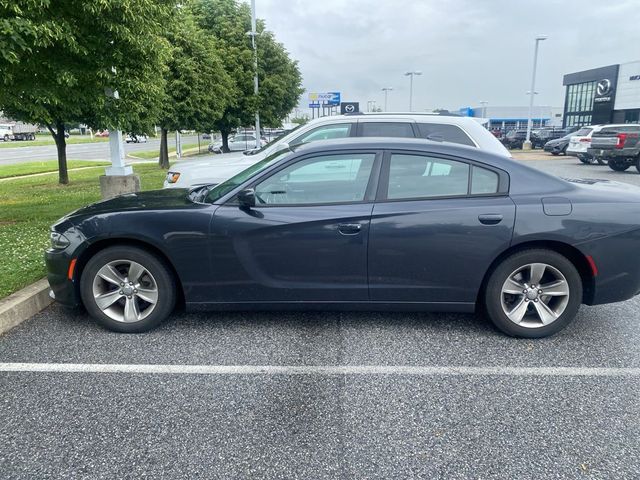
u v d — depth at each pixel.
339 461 2.58
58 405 3.10
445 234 3.85
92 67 7.19
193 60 19.28
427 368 3.57
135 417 2.97
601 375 3.47
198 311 4.39
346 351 3.84
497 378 3.43
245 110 25.61
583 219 3.82
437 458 2.60
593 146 19.17
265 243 3.94
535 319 4.07
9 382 3.37
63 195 11.90
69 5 6.15
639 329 4.27
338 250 3.92
